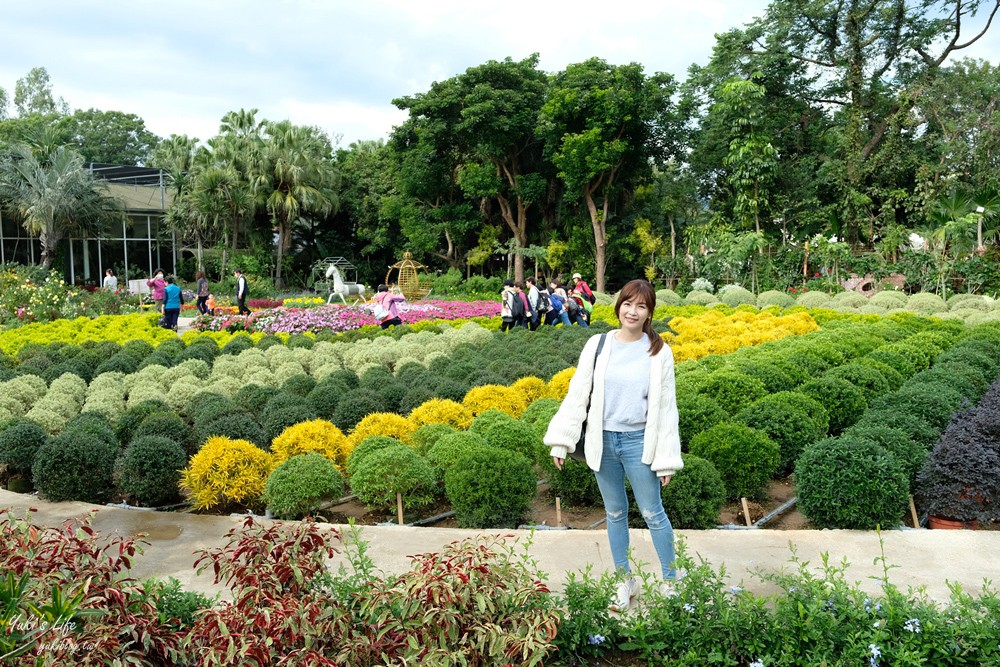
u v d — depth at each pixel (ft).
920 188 80.12
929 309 55.26
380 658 8.39
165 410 25.20
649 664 9.73
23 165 107.24
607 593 10.34
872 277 75.15
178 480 19.15
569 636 9.89
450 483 16.90
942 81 84.23
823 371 27.99
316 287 118.62
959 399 21.93
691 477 16.19
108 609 8.72
